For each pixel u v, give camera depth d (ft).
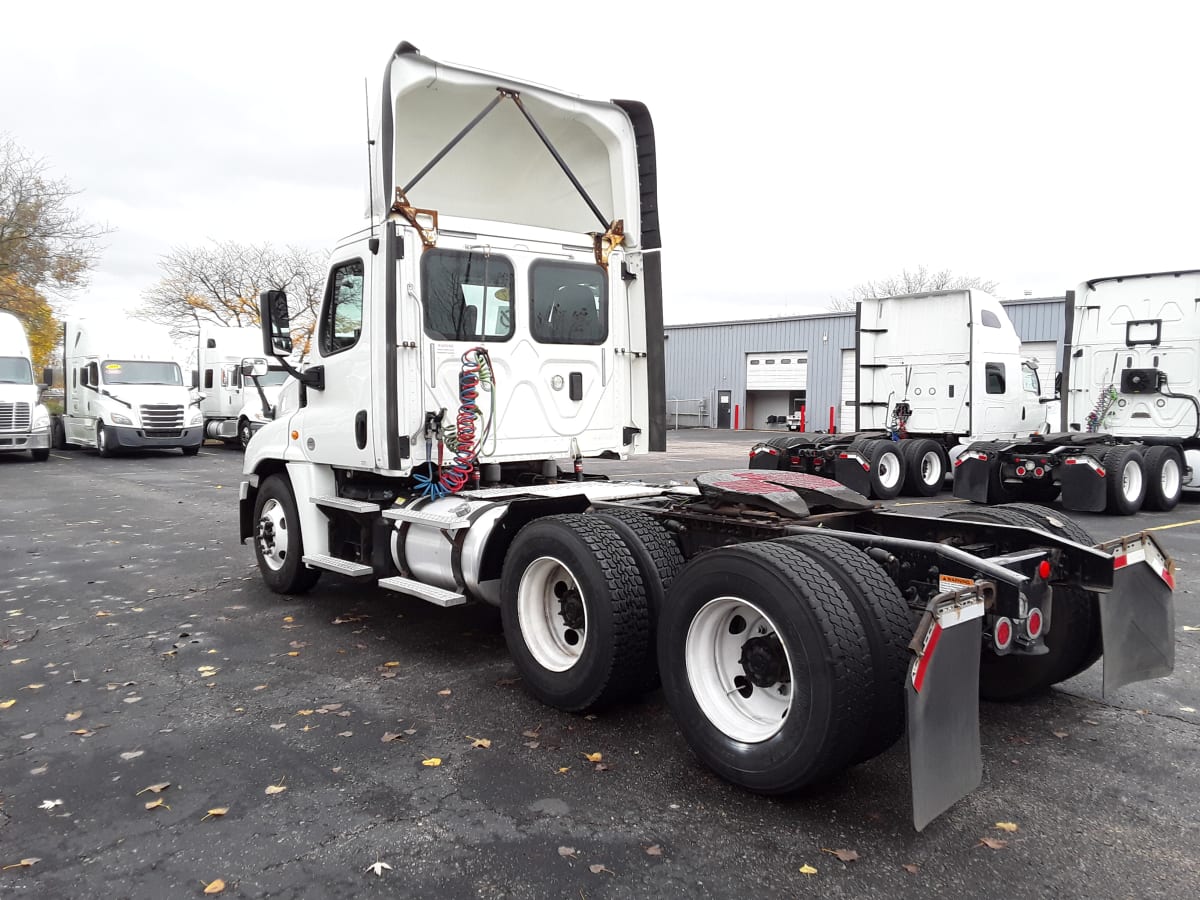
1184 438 42.60
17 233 103.50
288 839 10.56
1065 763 12.69
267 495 23.13
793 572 10.80
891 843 10.43
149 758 12.90
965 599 10.52
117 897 9.39
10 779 12.25
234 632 19.54
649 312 21.09
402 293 17.66
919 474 46.29
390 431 17.69
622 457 21.29
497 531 16.35
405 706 14.98
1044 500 44.75
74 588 24.04
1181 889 9.45
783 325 130.72
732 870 9.84
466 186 20.71
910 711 9.76
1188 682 16.24
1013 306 105.81
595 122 20.47
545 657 14.79
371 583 24.59
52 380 69.10
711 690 12.06
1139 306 43.83
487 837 10.58
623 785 11.96
